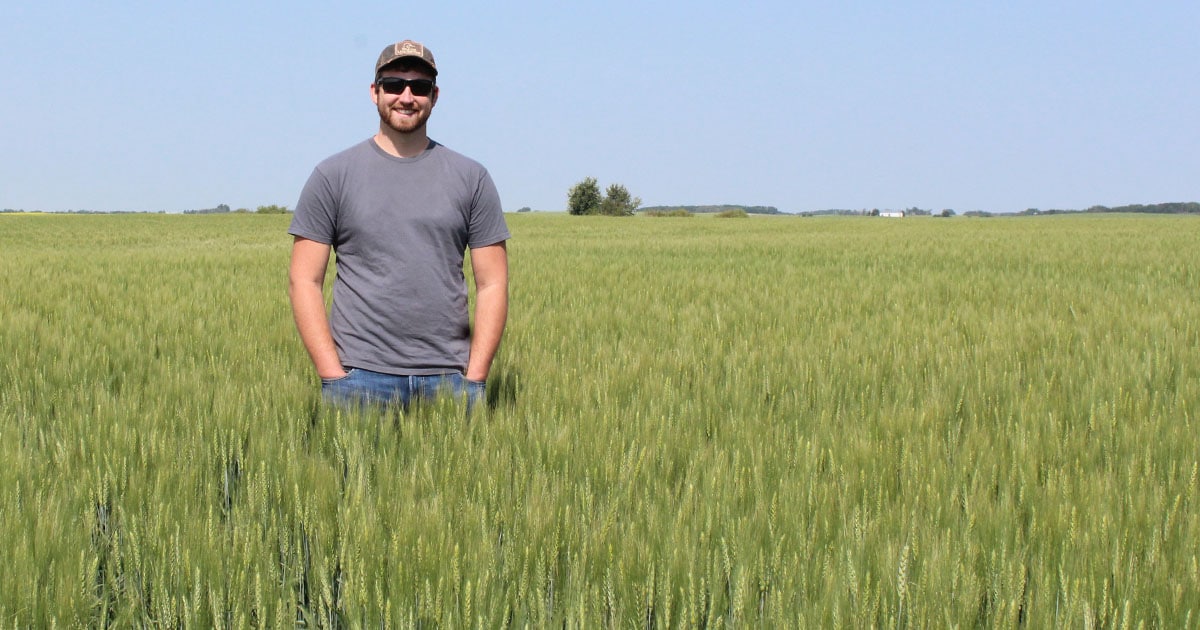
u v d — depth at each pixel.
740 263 17.22
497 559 2.47
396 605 2.26
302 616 2.69
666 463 3.31
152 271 13.46
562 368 5.16
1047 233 35.88
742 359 5.83
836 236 35.28
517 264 16.16
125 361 5.50
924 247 23.86
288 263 15.89
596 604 2.25
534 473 3.05
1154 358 5.61
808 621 2.13
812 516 2.72
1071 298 10.07
